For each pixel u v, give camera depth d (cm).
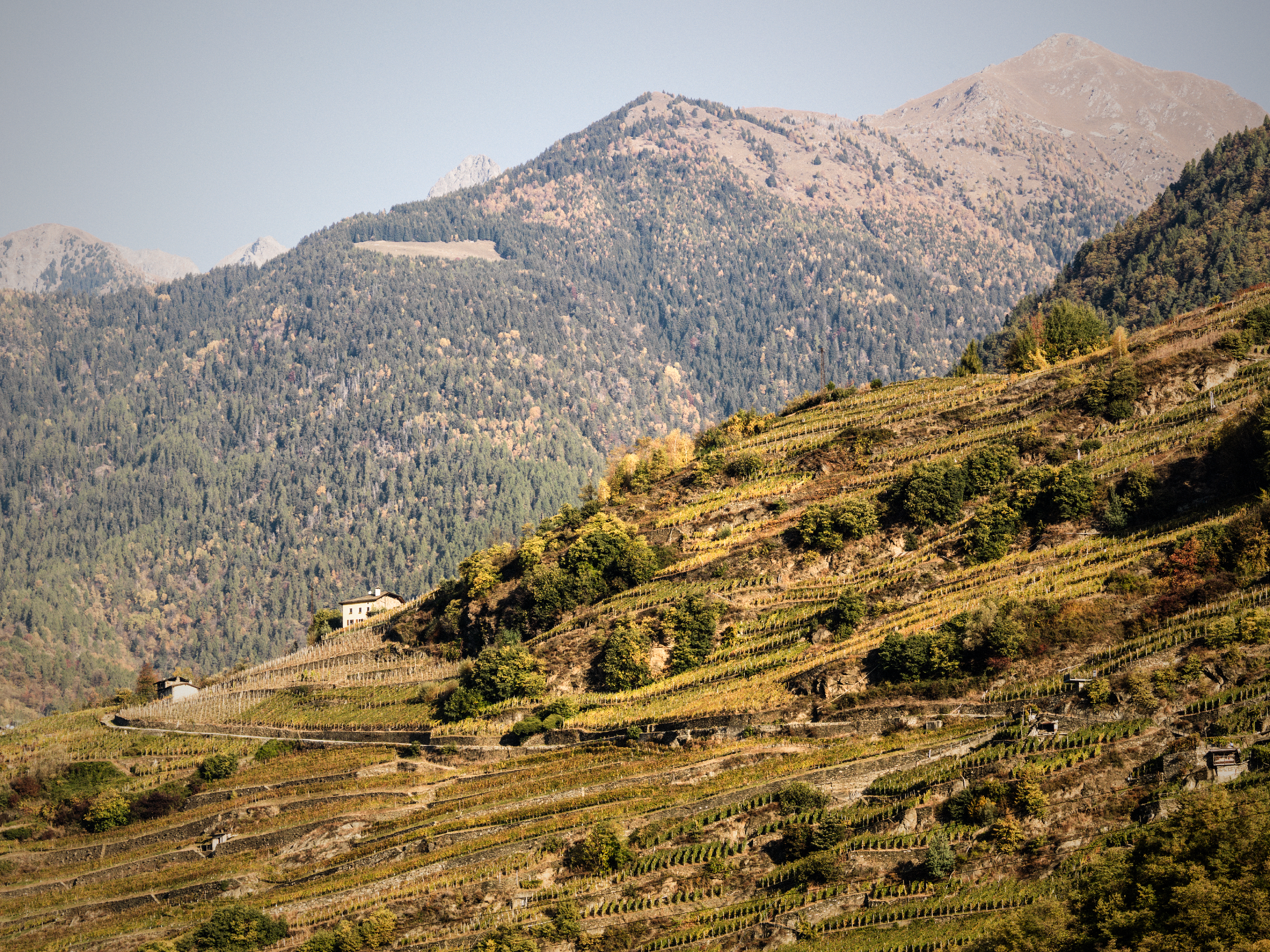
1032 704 13762
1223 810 10294
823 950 11550
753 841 13275
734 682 16825
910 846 12381
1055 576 16300
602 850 13638
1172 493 17162
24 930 15838
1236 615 13625
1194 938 9450
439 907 13862
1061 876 11369
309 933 14125
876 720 14762
